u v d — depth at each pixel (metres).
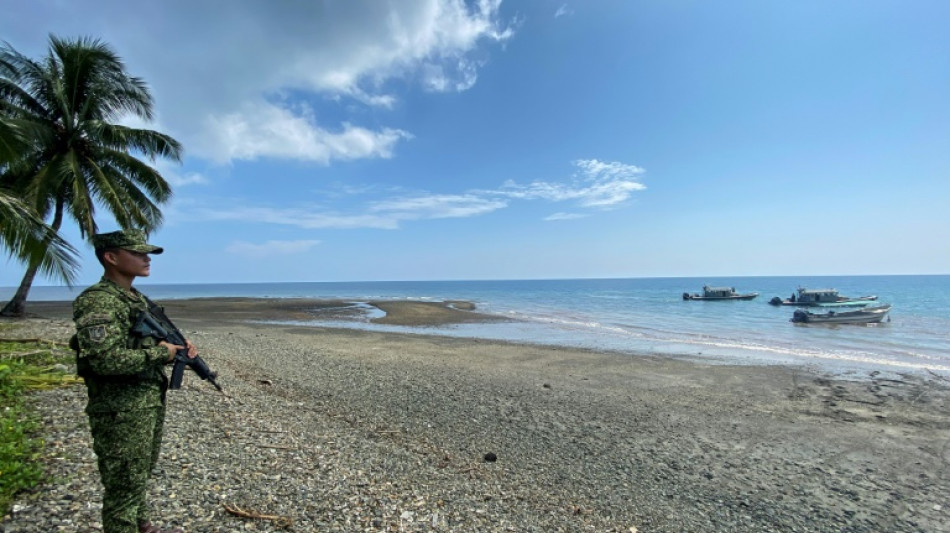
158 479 4.44
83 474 4.27
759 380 13.52
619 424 9.16
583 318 34.25
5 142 11.16
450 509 4.88
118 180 20.66
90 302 2.81
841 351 18.88
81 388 7.09
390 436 7.59
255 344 17.17
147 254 3.18
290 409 8.23
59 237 10.30
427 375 13.22
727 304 50.25
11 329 15.01
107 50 19.06
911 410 10.50
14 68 17.97
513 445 7.73
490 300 62.91
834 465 7.37
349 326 28.23
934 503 6.15
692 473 6.94
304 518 4.15
